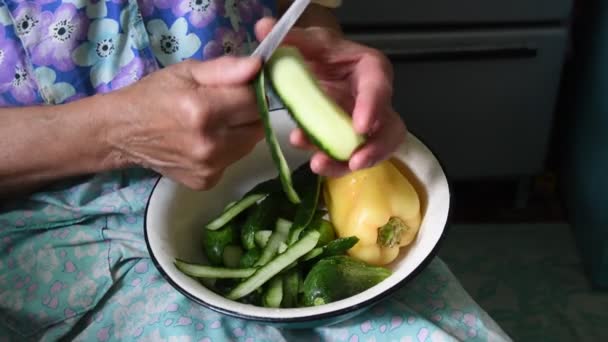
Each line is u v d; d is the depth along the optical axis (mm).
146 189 575
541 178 1276
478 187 1275
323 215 575
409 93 1080
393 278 462
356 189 529
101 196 573
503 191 1268
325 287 478
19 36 538
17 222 559
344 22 1009
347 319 500
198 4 571
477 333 493
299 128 431
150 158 509
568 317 1035
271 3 644
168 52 585
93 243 560
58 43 541
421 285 524
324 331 501
